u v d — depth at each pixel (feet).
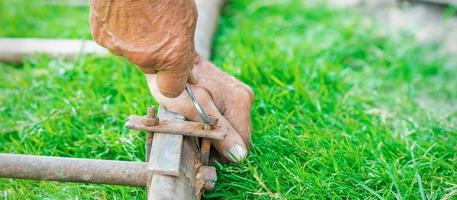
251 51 3.88
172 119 2.91
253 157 3.03
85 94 3.49
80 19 4.25
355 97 3.64
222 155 2.99
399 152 3.14
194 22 2.54
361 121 3.43
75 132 3.27
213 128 2.83
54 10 4.38
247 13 4.47
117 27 2.51
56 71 3.68
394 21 4.34
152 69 2.59
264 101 3.41
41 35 4.13
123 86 3.51
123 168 2.73
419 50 4.10
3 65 3.83
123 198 2.88
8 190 2.96
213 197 2.96
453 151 3.15
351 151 3.05
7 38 4.01
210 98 2.97
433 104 3.74
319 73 3.69
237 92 3.05
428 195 2.91
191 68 2.69
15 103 3.50
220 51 3.95
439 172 3.04
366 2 4.48
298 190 2.91
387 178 2.96
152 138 2.84
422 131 3.35
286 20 4.37
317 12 4.42
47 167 2.72
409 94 3.76
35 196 2.93
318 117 3.34
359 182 2.89
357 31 4.23
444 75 3.98
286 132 3.19
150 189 2.62
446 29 4.17
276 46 3.96
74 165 2.72
